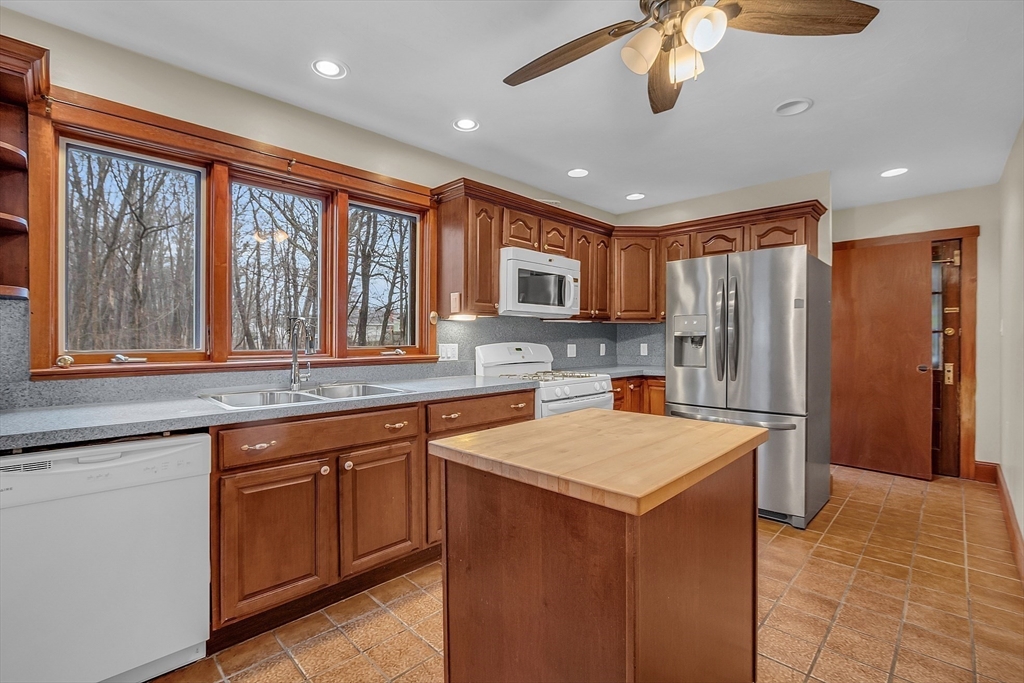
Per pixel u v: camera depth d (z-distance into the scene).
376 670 1.59
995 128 2.64
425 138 2.82
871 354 4.05
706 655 1.11
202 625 1.60
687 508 1.02
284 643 1.72
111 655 1.43
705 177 3.49
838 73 2.10
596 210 4.41
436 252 3.02
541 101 2.38
